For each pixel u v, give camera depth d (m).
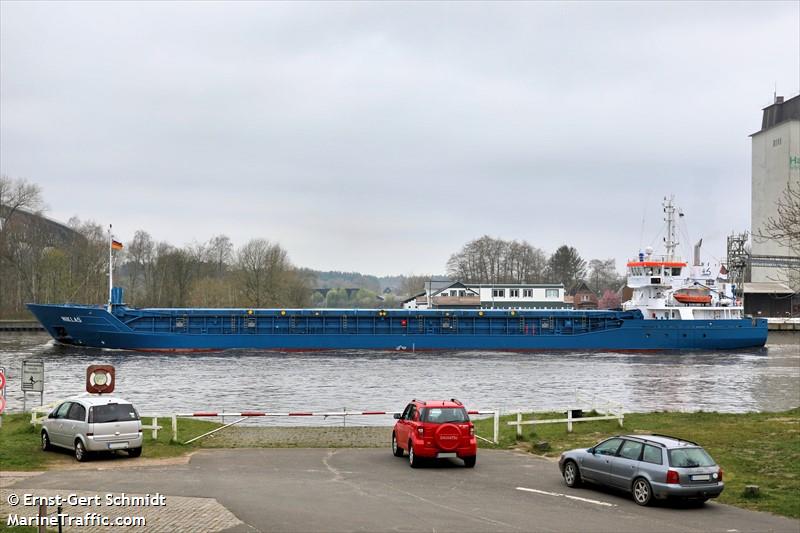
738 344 97.62
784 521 18.00
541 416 40.31
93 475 22.80
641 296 102.75
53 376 65.38
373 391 57.56
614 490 21.48
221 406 49.66
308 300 182.12
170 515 17.25
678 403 53.91
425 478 23.03
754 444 28.86
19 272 144.12
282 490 20.58
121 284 176.25
